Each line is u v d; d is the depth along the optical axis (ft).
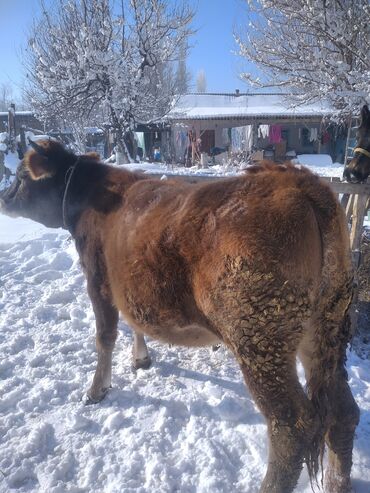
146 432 11.18
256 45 47.16
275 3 44.24
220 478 9.84
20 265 23.45
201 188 9.27
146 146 95.76
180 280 8.93
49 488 9.65
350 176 22.63
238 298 7.97
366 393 12.67
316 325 8.66
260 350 8.00
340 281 8.58
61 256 23.52
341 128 72.90
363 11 41.83
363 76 39.01
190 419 11.64
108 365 12.59
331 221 8.36
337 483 9.20
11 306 18.33
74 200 12.88
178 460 10.39
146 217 9.90
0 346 15.16
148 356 14.03
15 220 33.50
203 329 9.40
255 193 8.44
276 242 7.89
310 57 44.04
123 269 10.14
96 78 66.59
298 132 106.01
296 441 7.96
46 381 13.24
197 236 8.55
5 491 9.71
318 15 41.47
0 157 53.93
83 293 19.25
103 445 10.85
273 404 8.04
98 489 9.77
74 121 69.77
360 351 16.21
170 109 79.20
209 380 13.19
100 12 68.49
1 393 12.75
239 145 90.53
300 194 8.20
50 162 13.34
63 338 15.75
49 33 71.15
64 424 11.61
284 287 7.84
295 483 8.15
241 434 11.02
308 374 9.15
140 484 9.85
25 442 10.87
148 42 68.28
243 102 121.19
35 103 73.05
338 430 8.95
